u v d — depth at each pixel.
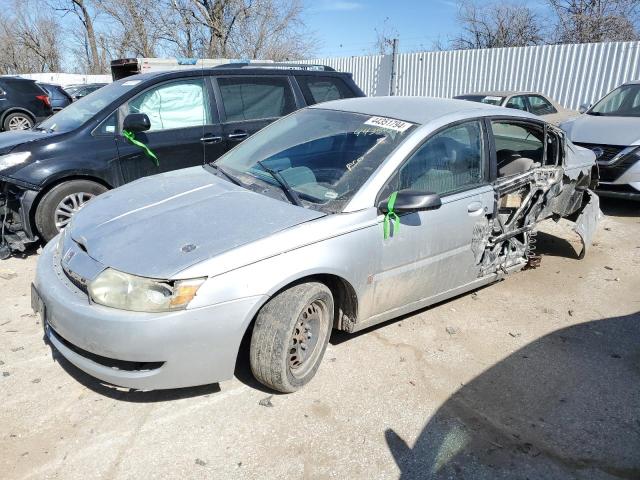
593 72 14.02
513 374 3.31
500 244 4.14
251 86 6.00
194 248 2.65
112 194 3.56
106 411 2.80
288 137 3.89
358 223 3.03
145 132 5.30
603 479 2.49
